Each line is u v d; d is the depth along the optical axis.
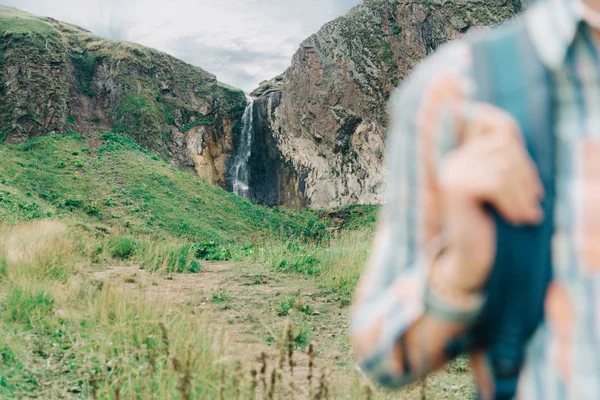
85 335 5.11
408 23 63.84
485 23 59.31
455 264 0.52
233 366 3.53
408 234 0.60
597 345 0.53
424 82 0.59
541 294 0.54
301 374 4.45
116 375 3.98
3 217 32.50
